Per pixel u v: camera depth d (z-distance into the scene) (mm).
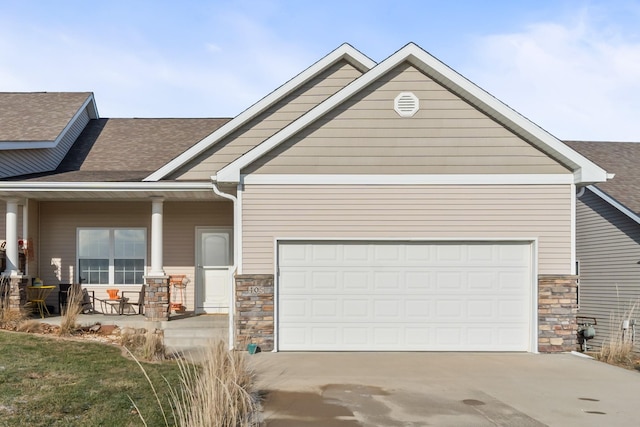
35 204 14938
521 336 11305
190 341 11953
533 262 11289
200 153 13719
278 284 11234
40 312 14000
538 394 7949
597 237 17422
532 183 11297
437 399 7617
